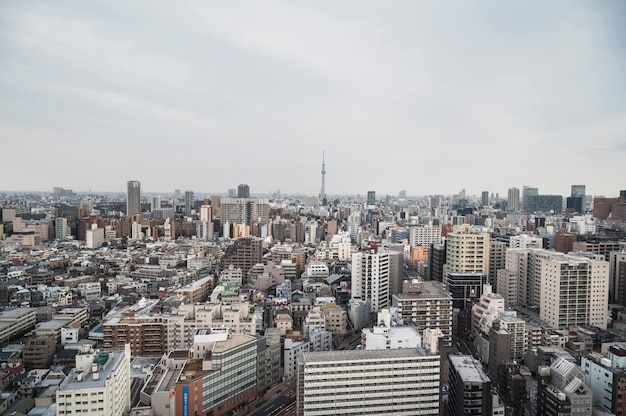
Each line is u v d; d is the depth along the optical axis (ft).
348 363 652.07
